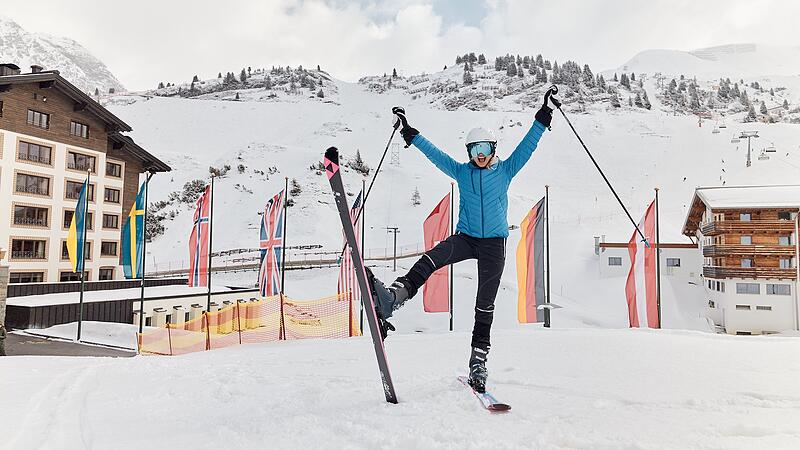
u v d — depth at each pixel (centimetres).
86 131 3641
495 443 255
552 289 4178
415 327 3434
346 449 253
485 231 338
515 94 19188
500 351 641
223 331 2597
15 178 3144
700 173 8638
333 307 2602
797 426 278
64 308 2620
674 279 4072
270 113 16175
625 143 10844
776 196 3312
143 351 1930
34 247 3281
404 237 6975
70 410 354
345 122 13762
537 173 9775
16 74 3250
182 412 345
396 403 342
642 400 346
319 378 461
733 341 755
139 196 2334
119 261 3862
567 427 281
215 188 8806
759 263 3266
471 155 341
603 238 4541
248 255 6419
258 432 285
